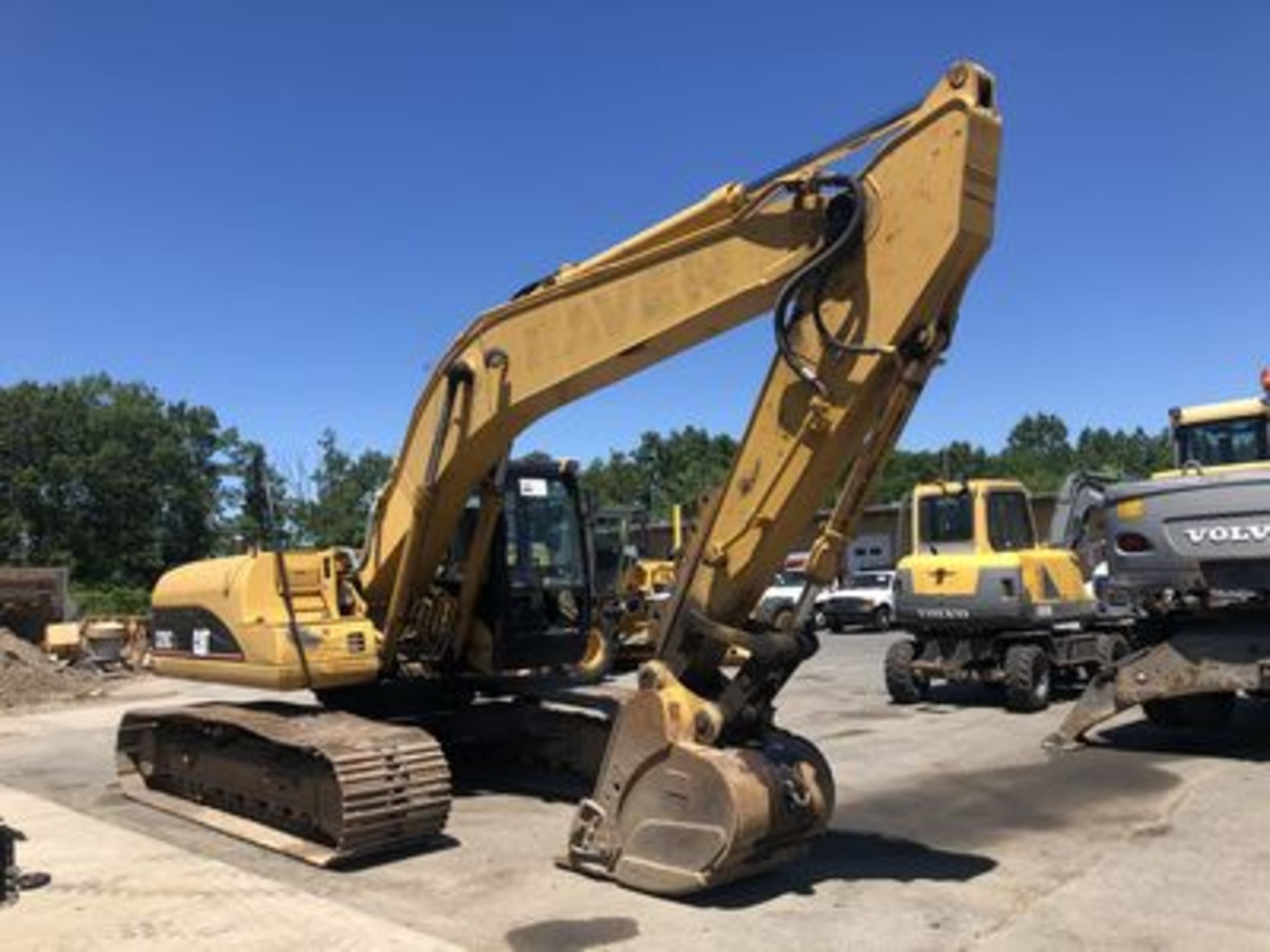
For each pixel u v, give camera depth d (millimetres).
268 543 10445
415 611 10492
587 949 6426
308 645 9805
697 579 7379
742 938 6520
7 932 6980
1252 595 11594
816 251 6887
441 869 8156
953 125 6414
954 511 16141
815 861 7980
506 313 8734
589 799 7785
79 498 82125
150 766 11328
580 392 8516
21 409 80500
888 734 13484
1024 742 12625
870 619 32562
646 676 7387
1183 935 6508
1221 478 11172
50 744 15867
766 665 7125
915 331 6633
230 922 7070
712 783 6910
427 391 9477
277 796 9281
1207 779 10359
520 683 10711
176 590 11039
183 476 84625
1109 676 12133
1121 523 11805
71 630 27609
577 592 11594
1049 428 131750
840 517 6984
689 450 89875
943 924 6711
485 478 10141
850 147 6836
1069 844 8375
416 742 8773
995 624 15273
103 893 7734
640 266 7781
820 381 6836
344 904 7465
